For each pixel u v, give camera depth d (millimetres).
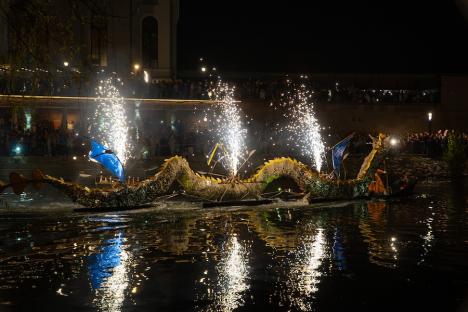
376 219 15789
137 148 34312
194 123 40000
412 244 12680
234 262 11195
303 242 12852
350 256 11648
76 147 34469
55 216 15844
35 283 9891
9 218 15523
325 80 48688
